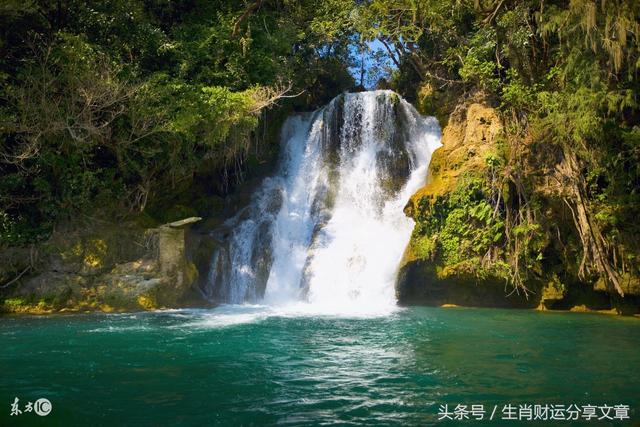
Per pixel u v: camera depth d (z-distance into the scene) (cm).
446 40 2423
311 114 2522
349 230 2041
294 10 2672
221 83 2141
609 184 1631
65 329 1219
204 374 810
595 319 1441
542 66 1916
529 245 1694
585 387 743
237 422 604
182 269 1664
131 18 1966
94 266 1598
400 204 2120
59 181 1697
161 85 1861
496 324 1327
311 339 1101
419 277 1806
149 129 1794
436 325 1303
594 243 1591
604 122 1545
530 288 1730
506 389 734
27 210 1698
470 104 2009
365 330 1221
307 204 2209
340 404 668
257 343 1055
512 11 1891
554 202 1691
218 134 1838
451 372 825
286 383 763
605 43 1344
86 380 776
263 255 1972
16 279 1544
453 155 1891
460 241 1755
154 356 933
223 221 2097
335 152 2367
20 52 1750
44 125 1609
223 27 2194
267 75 2286
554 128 1647
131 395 705
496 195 1769
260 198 2186
